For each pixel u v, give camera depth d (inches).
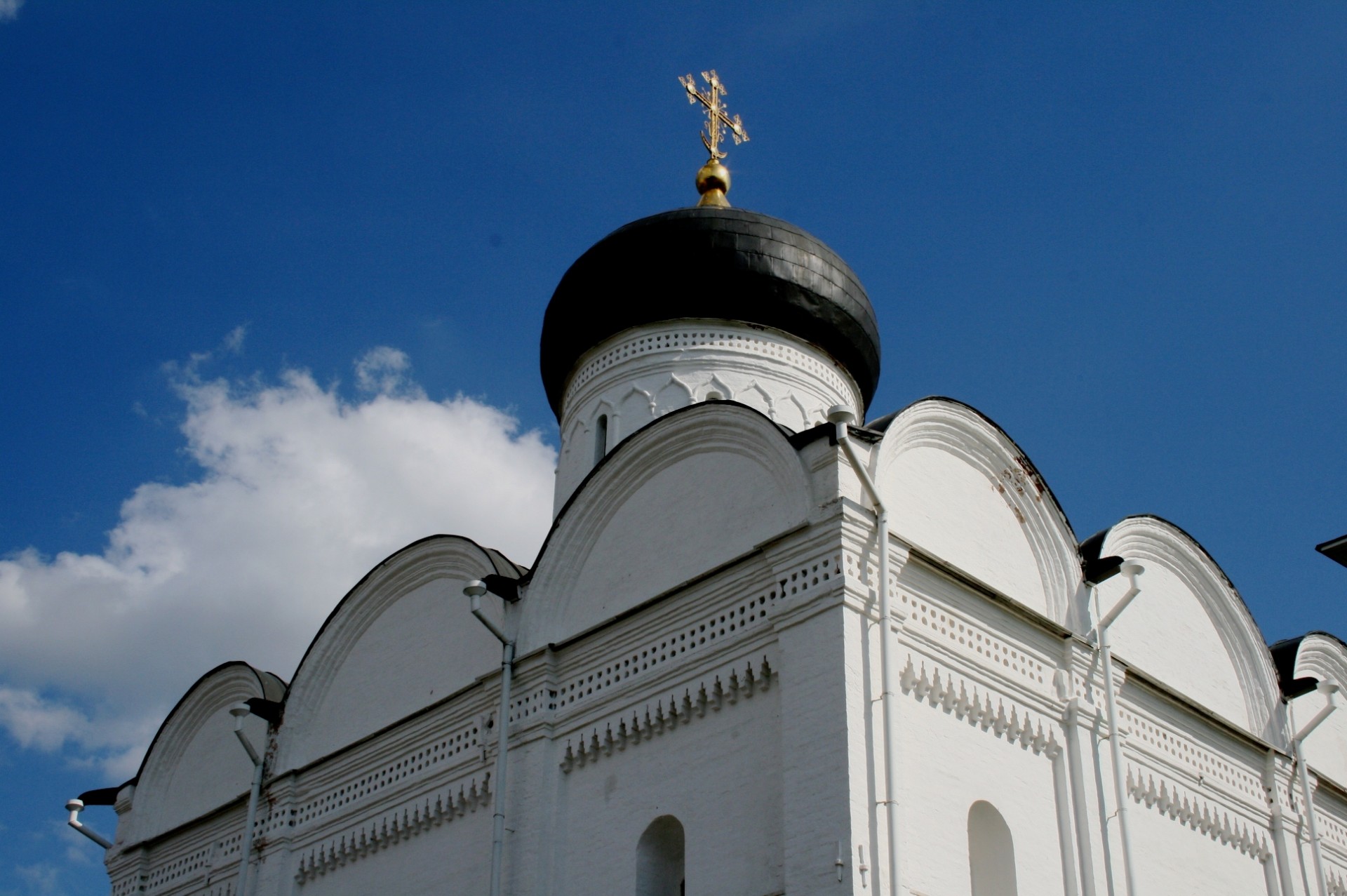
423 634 961.5
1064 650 809.5
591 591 848.9
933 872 676.7
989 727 750.5
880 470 746.2
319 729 1005.8
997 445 832.3
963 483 812.6
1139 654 893.2
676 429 833.5
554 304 1122.7
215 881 1021.8
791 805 660.7
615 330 1082.7
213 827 1050.1
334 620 1027.9
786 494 748.6
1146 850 824.3
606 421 1074.1
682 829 743.1
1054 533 847.1
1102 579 861.8
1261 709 981.2
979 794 724.7
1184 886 839.1
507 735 821.9
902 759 689.0
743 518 772.6
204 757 1109.1
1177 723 890.7
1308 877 931.3
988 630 767.7
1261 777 945.5
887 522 714.2
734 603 746.2
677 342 1063.6
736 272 1056.8
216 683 1123.9
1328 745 1053.8
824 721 665.6
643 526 837.2
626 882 737.6
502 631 869.8
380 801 911.7
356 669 1003.9
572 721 808.3
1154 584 946.7
